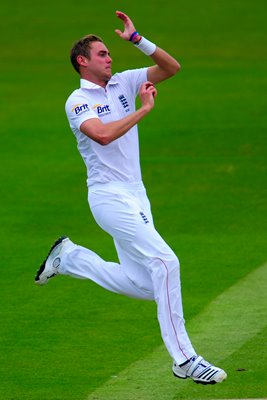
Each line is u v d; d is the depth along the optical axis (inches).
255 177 2549.2
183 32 5290.4
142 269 1172.5
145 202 1187.3
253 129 3147.1
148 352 1328.7
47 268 1230.9
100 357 1315.2
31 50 4926.2
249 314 1475.1
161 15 5693.9
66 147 3006.9
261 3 5974.4
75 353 1334.9
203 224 2121.1
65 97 3791.8
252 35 5196.9
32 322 1481.3
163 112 3464.6
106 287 1202.6
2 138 3142.2
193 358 1111.6
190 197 2379.4
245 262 1790.1
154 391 1175.0
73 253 1218.6
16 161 2839.6
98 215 1176.8
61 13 5787.4
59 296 1620.3
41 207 2327.8
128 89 1206.3
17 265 1824.6
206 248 1908.2
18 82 4136.3
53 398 1162.6
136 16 5679.1
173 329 1121.4
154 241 1136.8
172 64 1204.5
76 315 1512.1
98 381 1219.9
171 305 1122.7
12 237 2053.4
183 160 2770.7
